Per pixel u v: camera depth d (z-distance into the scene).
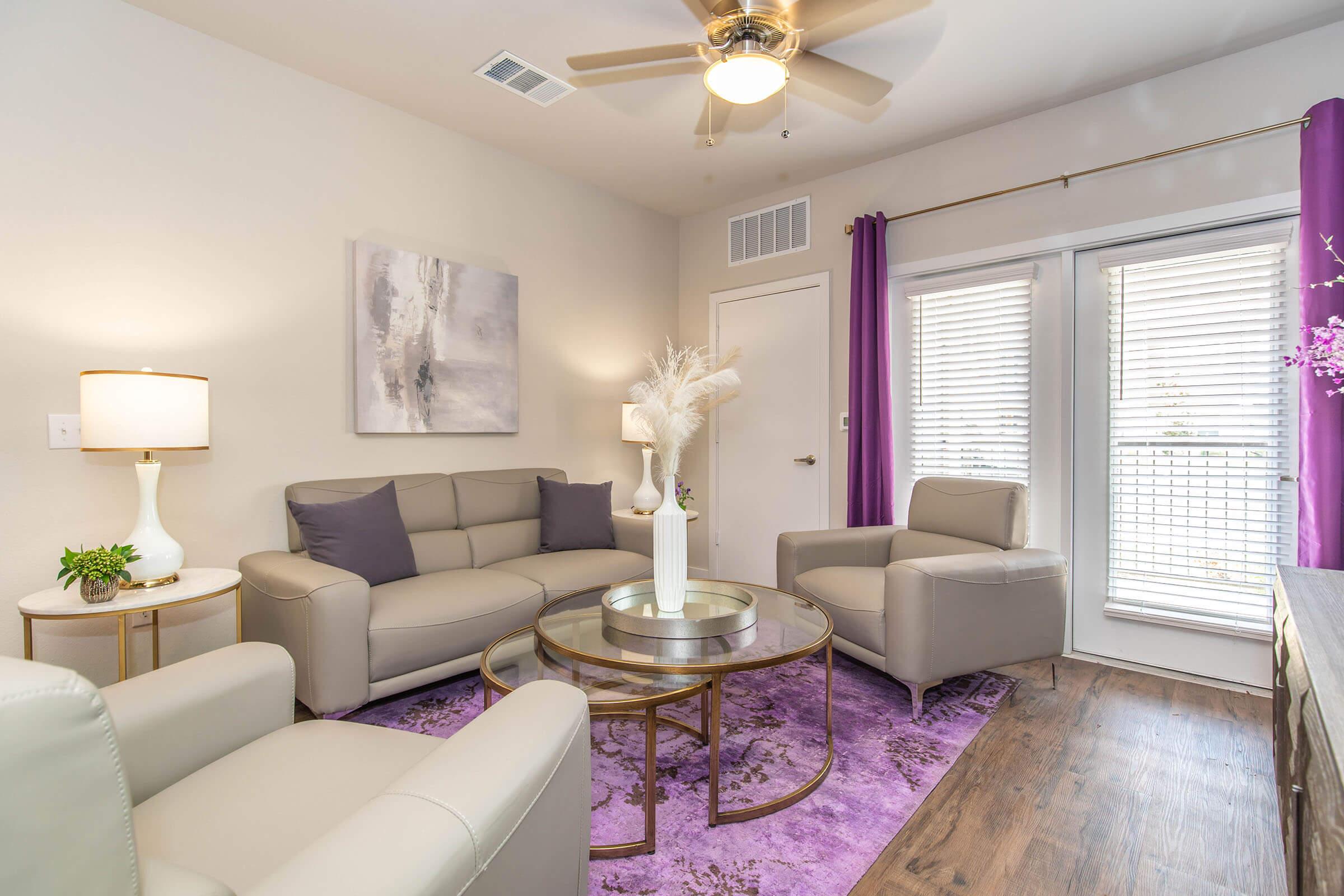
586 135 3.44
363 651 2.21
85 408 1.98
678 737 2.27
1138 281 2.95
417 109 3.17
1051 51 2.65
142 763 1.08
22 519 2.16
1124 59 2.71
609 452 4.29
